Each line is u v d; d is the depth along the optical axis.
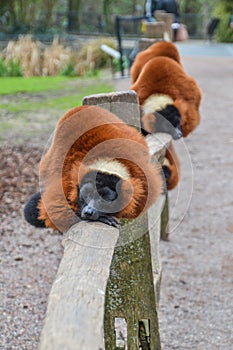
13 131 10.09
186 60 20.92
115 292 3.46
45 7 29.48
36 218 3.22
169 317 4.84
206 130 11.38
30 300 4.79
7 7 27.52
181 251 6.19
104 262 2.35
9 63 18.86
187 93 5.33
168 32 11.34
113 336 3.54
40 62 19.50
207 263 5.93
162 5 14.63
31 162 8.44
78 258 2.37
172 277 5.60
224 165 9.21
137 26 26.47
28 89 14.95
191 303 5.09
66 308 1.95
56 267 5.46
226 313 4.93
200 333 4.57
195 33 34.66
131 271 3.42
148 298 3.49
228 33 29.41
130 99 3.36
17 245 5.92
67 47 22.03
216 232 6.71
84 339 1.77
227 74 17.70
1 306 4.67
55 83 16.12
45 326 1.84
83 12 34.47
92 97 3.33
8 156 8.68
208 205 7.56
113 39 23.73
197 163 9.27
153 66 5.30
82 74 18.77
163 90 5.21
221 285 5.46
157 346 3.58
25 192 7.31
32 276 5.25
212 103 13.75
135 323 3.52
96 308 1.98
